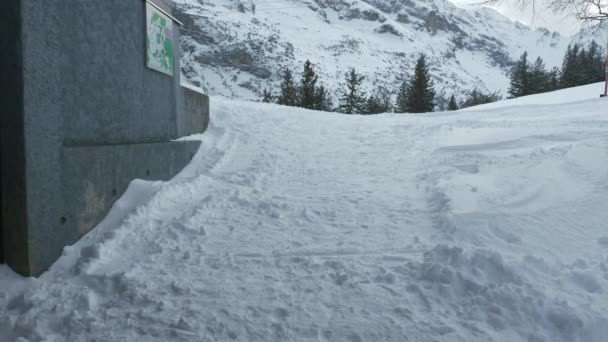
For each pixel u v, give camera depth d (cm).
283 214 516
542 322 302
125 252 432
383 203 546
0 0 365
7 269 388
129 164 546
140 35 592
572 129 815
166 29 677
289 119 1044
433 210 514
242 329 298
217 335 294
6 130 374
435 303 326
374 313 313
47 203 400
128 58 559
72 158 435
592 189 526
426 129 944
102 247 423
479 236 433
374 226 475
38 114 385
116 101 532
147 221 492
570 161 611
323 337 289
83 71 463
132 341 290
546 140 750
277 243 438
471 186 558
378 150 820
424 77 4656
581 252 407
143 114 607
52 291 356
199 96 864
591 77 5350
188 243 441
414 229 463
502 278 348
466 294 333
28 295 350
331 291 344
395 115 1254
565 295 332
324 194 589
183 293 344
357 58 17888
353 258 398
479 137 817
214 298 336
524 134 798
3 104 372
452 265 361
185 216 497
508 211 486
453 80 19150
